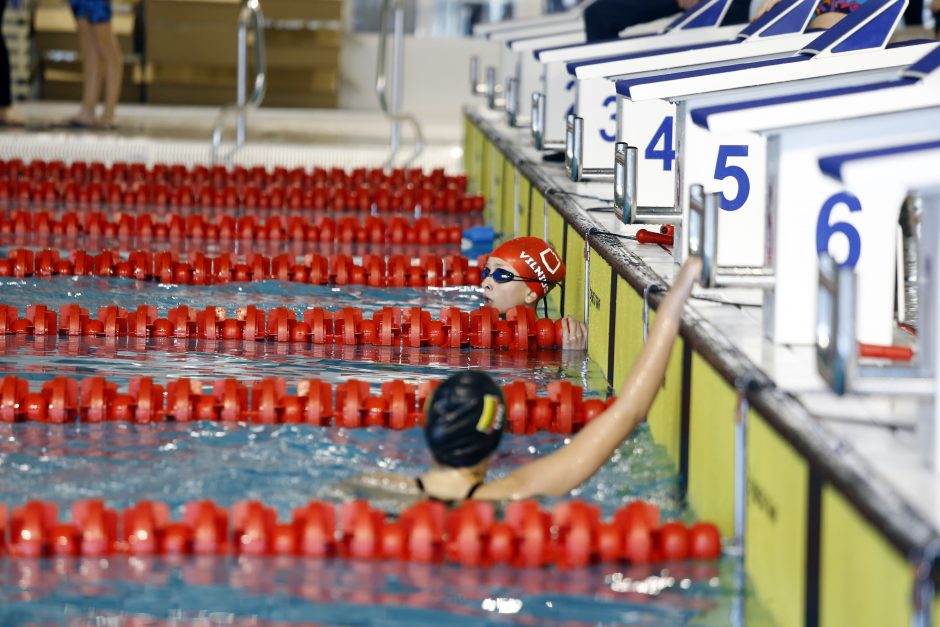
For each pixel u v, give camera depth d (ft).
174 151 119.14
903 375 26.89
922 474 24.86
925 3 64.49
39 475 35.83
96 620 26.78
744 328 37.01
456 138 137.90
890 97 33.30
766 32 49.78
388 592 28.37
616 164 47.06
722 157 44.50
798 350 34.27
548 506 33.30
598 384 48.98
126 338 54.03
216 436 39.88
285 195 99.71
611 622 27.12
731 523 31.71
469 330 54.80
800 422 27.63
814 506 25.91
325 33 158.71
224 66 156.76
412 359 51.98
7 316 53.67
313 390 42.16
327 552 30.40
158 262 66.85
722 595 28.99
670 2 78.69
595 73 50.14
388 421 41.86
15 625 26.43
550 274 56.70
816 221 34.58
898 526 21.66
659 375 35.37
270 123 144.25
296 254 78.69
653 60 49.60
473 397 33.09
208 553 30.40
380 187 104.58
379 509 32.94
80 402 41.98
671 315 35.40
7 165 105.09
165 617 26.96
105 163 118.32
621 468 38.19
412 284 68.64
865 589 23.09
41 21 152.25
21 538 30.19
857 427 27.94
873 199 34.50
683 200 45.11
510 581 29.07
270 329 54.75
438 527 30.58
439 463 33.91
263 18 155.63
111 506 33.50
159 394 41.73
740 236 44.78
